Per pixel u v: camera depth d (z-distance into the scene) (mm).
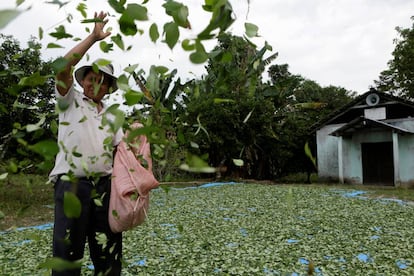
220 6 845
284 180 20188
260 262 4551
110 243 2518
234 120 15984
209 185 15844
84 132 2355
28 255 4867
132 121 1494
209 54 996
